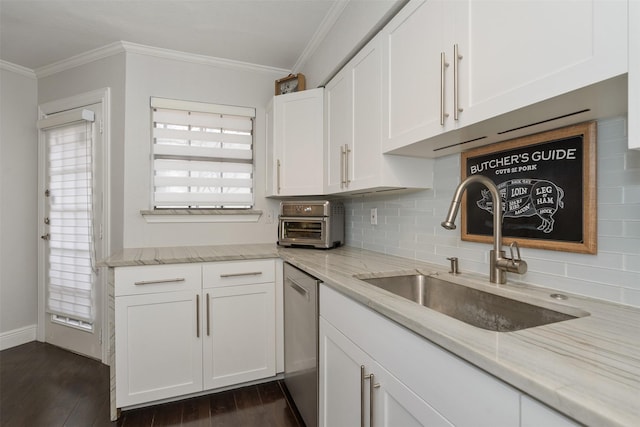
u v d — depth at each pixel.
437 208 1.60
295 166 2.30
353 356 1.15
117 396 1.75
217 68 2.64
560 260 1.07
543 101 0.79
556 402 0.48
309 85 2.48
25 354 2.59
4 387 2.10
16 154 2.72
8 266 2.69
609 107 0.85
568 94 0.75
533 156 1.13
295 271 1.81
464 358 0.65
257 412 1.83
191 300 1.90
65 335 2.69
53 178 2.74
